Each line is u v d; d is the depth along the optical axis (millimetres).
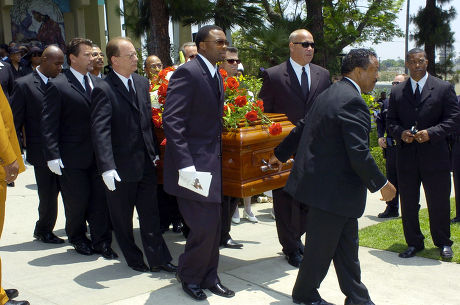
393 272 4219
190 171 3381
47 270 4242
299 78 4668
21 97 4867
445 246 4574
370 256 4633
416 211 4609
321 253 3338
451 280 4043
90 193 4613
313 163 3297
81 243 4691
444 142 4527
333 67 11641
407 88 4637
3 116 3510
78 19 17953
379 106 7980
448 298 3699
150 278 4066
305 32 4598
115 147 3971
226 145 3875
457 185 5730
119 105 3961
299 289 3494
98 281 3990
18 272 4191
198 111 3564
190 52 5098
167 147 3594
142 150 4082
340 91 3256
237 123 3955
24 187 7418
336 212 3217
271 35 10328
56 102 4359
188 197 3514
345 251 3379
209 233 3561
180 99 3488
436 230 4566
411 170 4562
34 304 3539
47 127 4320
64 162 4438
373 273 4195
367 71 3289
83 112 4480
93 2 18609
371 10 13828
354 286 3381
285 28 10898
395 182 6055
